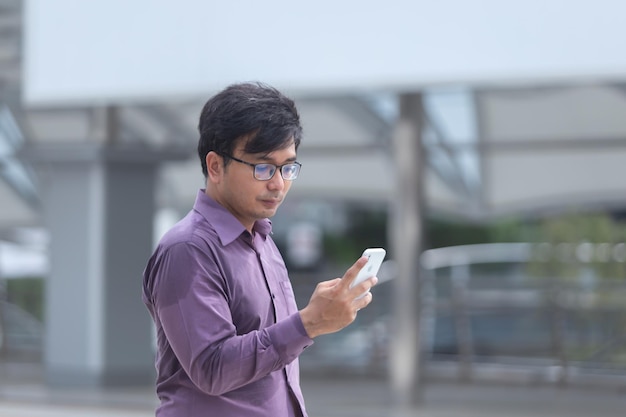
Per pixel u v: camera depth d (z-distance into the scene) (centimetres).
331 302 425
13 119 1691
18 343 2112
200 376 435
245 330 459
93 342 1731
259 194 454
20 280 2147
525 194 2119
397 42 1300
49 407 1522
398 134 1577
